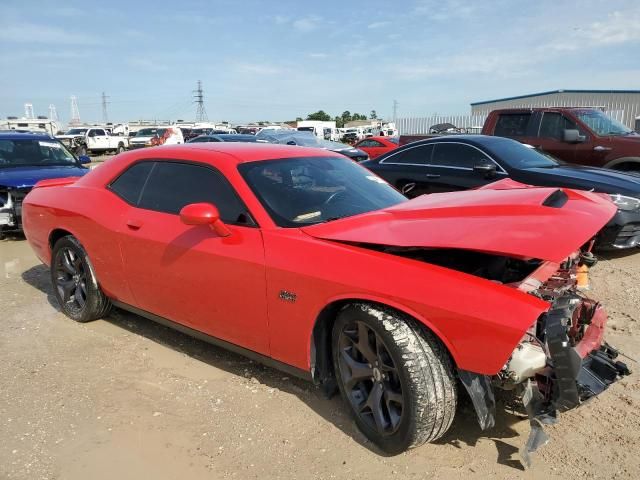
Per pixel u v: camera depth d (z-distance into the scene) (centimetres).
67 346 417
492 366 235
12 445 289
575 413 310
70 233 454
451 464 266
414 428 254
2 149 890
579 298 285
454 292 244
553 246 230
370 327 267
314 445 286
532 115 996
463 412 309
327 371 305
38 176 801
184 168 374
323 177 371
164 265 361
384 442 272
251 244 313
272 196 332
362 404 285
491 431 291
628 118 2400
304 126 4388
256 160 359
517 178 686
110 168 435
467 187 723
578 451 275
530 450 250
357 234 286
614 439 284
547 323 243
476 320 235
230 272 320
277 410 321
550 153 962
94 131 3559
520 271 289
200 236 340
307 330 292
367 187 382
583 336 285
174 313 371
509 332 228
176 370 375
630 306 482
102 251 412
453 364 260
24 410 324
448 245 244
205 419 312
